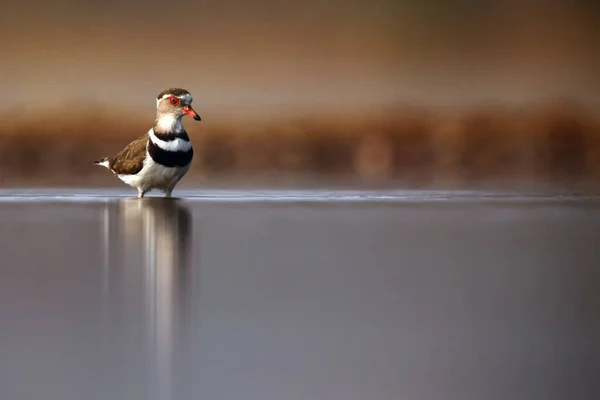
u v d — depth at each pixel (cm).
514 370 749
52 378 709
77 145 2697
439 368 752
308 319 881
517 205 1758
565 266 1152
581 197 1891
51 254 1187
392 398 684
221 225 1447
